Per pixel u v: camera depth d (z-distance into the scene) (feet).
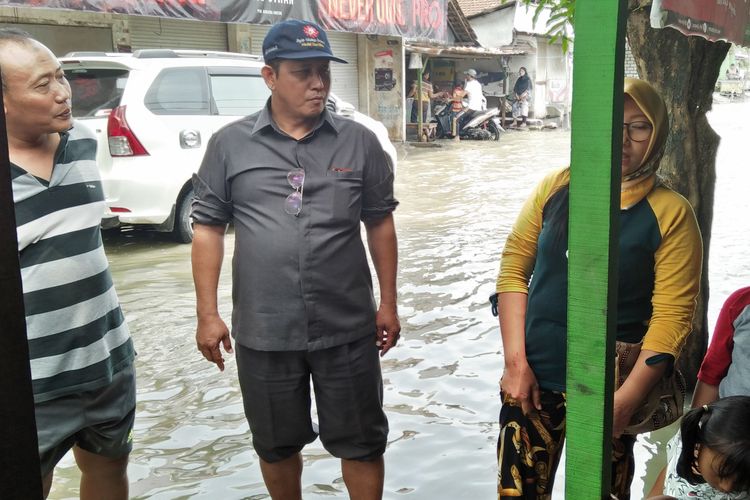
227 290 19.79
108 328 8.07
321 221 8.36
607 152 4.10
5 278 3.33
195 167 24.31
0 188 3.29
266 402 8.64
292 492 9.28
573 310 4.36
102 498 8.77
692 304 7.04
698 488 6.38
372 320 8.88
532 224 7.64
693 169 11.92
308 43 8.00
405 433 11.88
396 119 60.70
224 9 33.40
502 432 7.61
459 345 15.61
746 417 5.89
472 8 83.10
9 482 3.42
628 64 20.74
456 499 10.06
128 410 8.40
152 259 22.88
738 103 116.06
